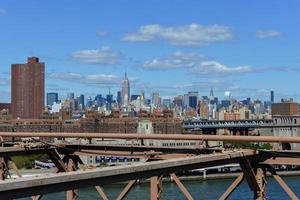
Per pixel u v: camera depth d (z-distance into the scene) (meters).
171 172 18.81
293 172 156.12
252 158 22.41
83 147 28.03
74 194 26.20
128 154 26.56
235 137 22.55
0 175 26.97
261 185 22.39
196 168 19.94
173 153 24.77
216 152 23.12
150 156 25.55
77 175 15.76
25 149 27.38
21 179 14.76
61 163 28.25
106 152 27.12
